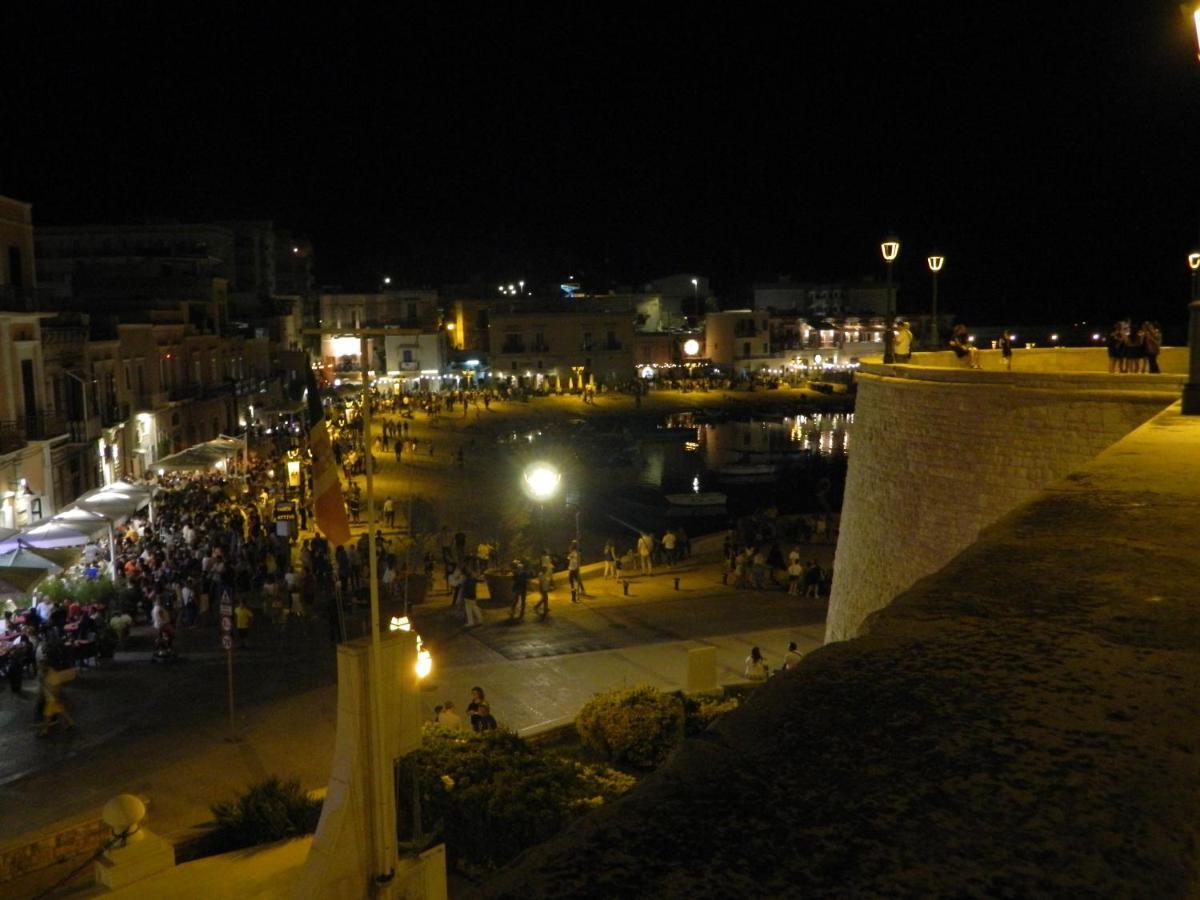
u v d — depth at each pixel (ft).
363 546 102.22
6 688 66.85
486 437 245.45
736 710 9.02
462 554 110.22
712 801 7.13
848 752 7.93
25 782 52.70
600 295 381.81
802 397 324.19
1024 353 92.94
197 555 91.91
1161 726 8.43
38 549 73.41
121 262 191.93
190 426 159.02
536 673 75.00
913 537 67.05
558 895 5.90
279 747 57.36
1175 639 11.08
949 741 8.14
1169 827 6.71
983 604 12.80
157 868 39.60
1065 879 6.10
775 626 90.07
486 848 41.91
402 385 315.37
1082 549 16.16
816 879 6.05
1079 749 7.96
